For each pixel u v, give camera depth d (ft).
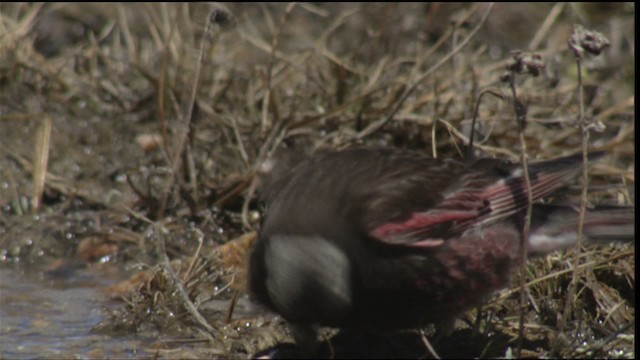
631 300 31.14
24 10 50.83
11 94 46.39
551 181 30.01
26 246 38.93
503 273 29.07
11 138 43.96
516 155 39.99
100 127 44.75
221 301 33.53
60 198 41.45
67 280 36.50
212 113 42.39
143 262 37.65
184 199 39.73
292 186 27.71
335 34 51.52
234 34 50.70
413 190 27.81
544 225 29.81
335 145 41.24
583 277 31.09
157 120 45.06
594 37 27.35
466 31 51.52
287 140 41.34
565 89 45.06
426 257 27.37
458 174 28.86
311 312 26.45
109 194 41.06
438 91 43.42
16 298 34.78
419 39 47.96
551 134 43.04
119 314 32.68
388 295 27.17
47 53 51.47
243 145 42.29
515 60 27.43
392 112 40.37
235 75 46.24
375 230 26.61
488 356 28.99
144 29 52.49
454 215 27.91
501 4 52.49
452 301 28.22
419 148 42.09
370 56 46.93
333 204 26.84
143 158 43.11
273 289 26.45
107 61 48.44
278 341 30.53
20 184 41.81
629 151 41.57
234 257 35.40
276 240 26.43
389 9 47.19
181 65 45.32
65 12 52.47
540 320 30.58
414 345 30.01
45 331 32.01
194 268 34.09
